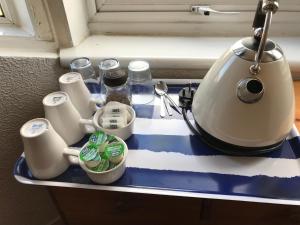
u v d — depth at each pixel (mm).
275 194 490
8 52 735
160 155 573
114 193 565
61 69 802
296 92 712
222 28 864
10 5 778
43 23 761
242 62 475
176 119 656
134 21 879
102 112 624
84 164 513
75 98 637
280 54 475
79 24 828
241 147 536
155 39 869
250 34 865
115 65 672
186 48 809
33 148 502
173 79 779
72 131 595
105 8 868
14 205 893
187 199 552
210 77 539
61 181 538
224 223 605
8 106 742
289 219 566
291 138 589
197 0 829
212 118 530
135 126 641
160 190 508
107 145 533
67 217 663
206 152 573
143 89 727
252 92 464
